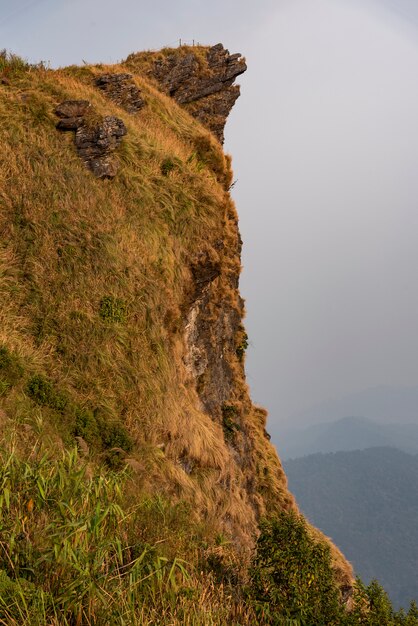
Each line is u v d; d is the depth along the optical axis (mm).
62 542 6211
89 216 19094
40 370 14789
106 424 14781
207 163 28625
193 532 10445
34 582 5969
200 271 21453
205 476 17406
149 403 16234
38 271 17047
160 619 6172
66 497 7367
